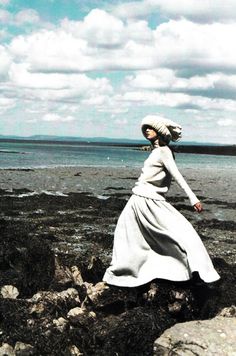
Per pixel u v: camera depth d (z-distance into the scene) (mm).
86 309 6328
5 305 6320
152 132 6547
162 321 5680
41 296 6641
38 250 8367
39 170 52156
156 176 6426
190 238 6113
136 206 6352
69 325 5992
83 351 5586
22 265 8102
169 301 6016
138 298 6234
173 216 6285
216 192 35312
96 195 30297
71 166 63906
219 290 7578
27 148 163250
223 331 5133
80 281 7645
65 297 6617
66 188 34312
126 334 5488
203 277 5820
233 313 6176
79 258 8750
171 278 6020
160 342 4992
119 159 97062
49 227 17953
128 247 6320
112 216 21641
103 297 6328
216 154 187875
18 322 6086
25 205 23531
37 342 5598
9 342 5680
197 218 22219
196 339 4957
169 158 6391
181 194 32812
